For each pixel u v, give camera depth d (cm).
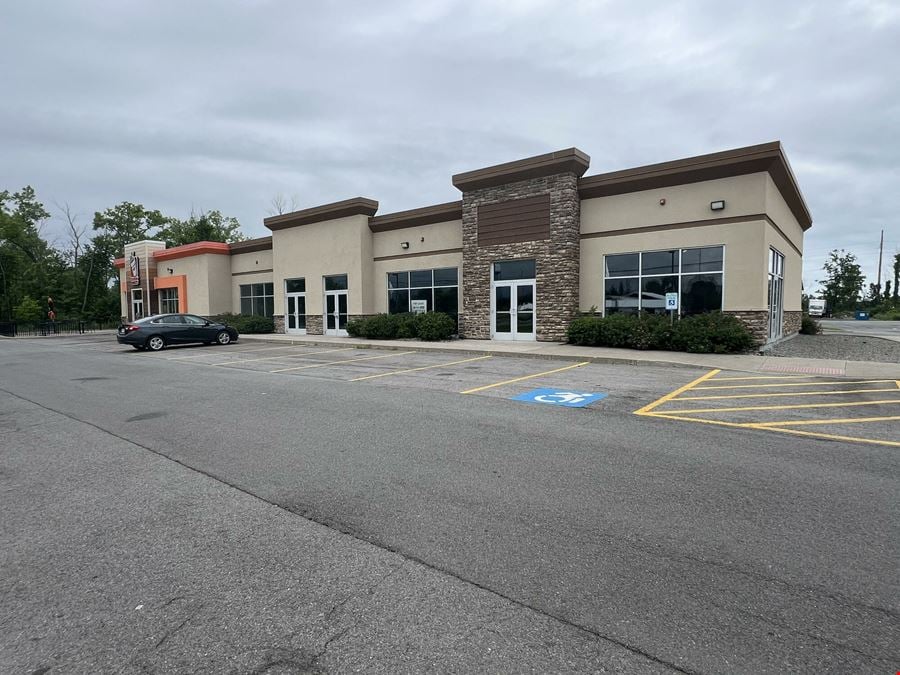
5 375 1350
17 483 510
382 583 320
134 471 540
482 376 1176
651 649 256
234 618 288
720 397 893
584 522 399
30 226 5938
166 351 2041
